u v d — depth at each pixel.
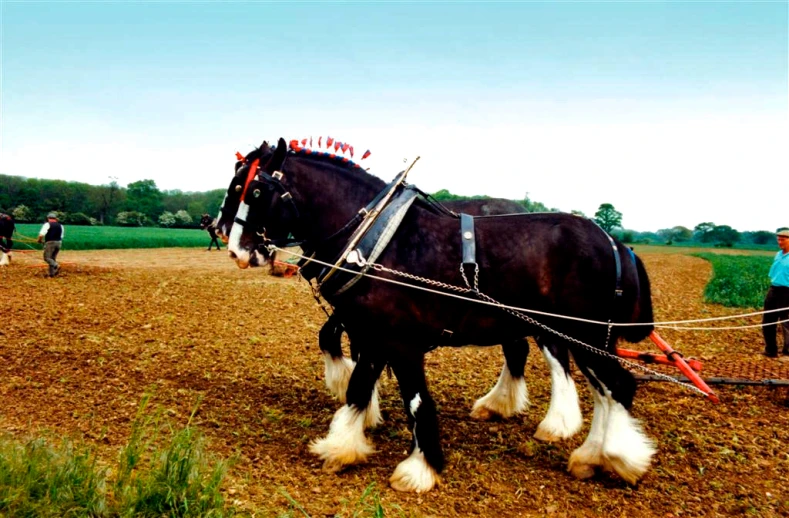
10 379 6.41
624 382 4.37
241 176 4.56
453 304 4.22
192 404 5.86
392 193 4.40
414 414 4.27
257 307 12.23
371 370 4.66
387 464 4.72
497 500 4.12
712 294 17.78
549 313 4.33
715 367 7.25
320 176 4.52
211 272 19.25
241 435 5.11
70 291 13.50
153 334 9.04
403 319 4.20
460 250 4.23
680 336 10.70
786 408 6.10
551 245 4.28
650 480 4.46
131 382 6.50
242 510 3.59
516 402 5.77
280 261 4.82
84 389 6.18
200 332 9.37
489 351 8.70
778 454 4.92
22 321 9.59
